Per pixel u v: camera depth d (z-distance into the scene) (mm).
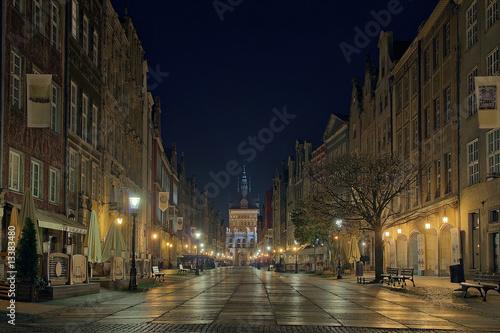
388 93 48344
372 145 54406
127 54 46219
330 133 72625
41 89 22328
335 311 16328
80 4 31141
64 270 20922
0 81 20750
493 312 16062
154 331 11953
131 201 26312
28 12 23609
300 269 73000
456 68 32625
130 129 47062
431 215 37344
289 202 104562
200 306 17906
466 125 31219
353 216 36750
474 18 30672
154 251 64000
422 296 21828
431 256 38281
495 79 22547
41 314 14742
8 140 21391
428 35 38562
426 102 38844
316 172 39469
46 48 25609
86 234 27516
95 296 21266
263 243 167375
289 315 15164
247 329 12297
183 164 102312
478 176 29906
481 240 28969
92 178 33281
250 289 28078
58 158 27047
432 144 37406
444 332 12234
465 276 30797
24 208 20000
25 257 18125
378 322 13766
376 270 33406
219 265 153375
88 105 32906
